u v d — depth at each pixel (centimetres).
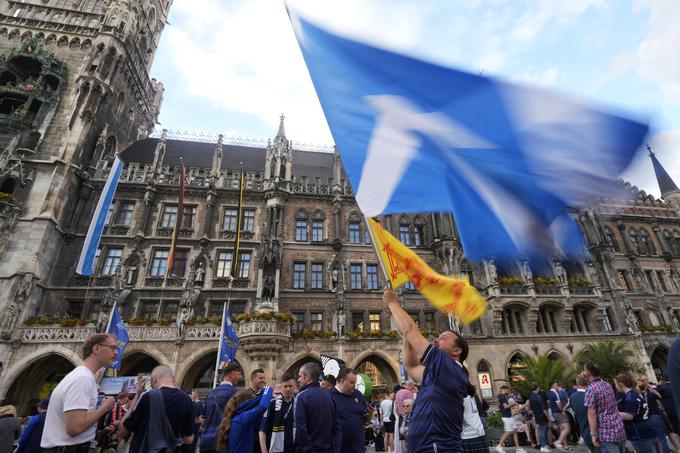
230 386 677
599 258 3544
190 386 2591
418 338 390
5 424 687
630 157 263
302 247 3123
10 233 2562
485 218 358
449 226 3284
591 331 3186
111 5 3603
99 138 3177
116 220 3000
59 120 3047
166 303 2756
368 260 3178
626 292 3550
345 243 3212
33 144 2908
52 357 2491
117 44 3466
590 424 636
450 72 402
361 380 1533
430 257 3272
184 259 2955
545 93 331
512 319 3080
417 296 3055
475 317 402
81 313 2641
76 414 398
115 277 2648
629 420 717
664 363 3369
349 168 451
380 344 2717
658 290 3603
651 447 696
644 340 3238
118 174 2648
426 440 337
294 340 2609
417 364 430
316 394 526
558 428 1374
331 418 520
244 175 3400
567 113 309
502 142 349
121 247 2902
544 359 2192
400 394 877
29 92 3034
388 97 445
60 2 3675
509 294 3066
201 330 2545
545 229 326
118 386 1683
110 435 889
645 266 3744
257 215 3219
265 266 2952
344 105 475
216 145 3897
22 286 2423
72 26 3450
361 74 471
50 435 404
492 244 352
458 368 375
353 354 2659
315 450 494
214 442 600
